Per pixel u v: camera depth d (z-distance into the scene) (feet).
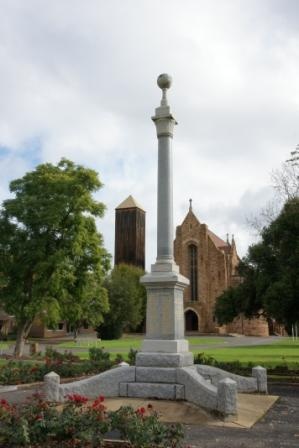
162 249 44.80
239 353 113.50
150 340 42.14
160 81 48.78
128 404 37.63
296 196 76.74
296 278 63.72
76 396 29.30
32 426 25.76
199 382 37.88
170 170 46.55
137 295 247.29
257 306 76.64
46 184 103.91
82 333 271.28
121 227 380.37
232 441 28.94
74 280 102.78
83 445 24.98
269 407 40.91
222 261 286.46
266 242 72.38
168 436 25.36
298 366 77.46
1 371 56.59
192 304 286.25
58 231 102.99
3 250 101.50
